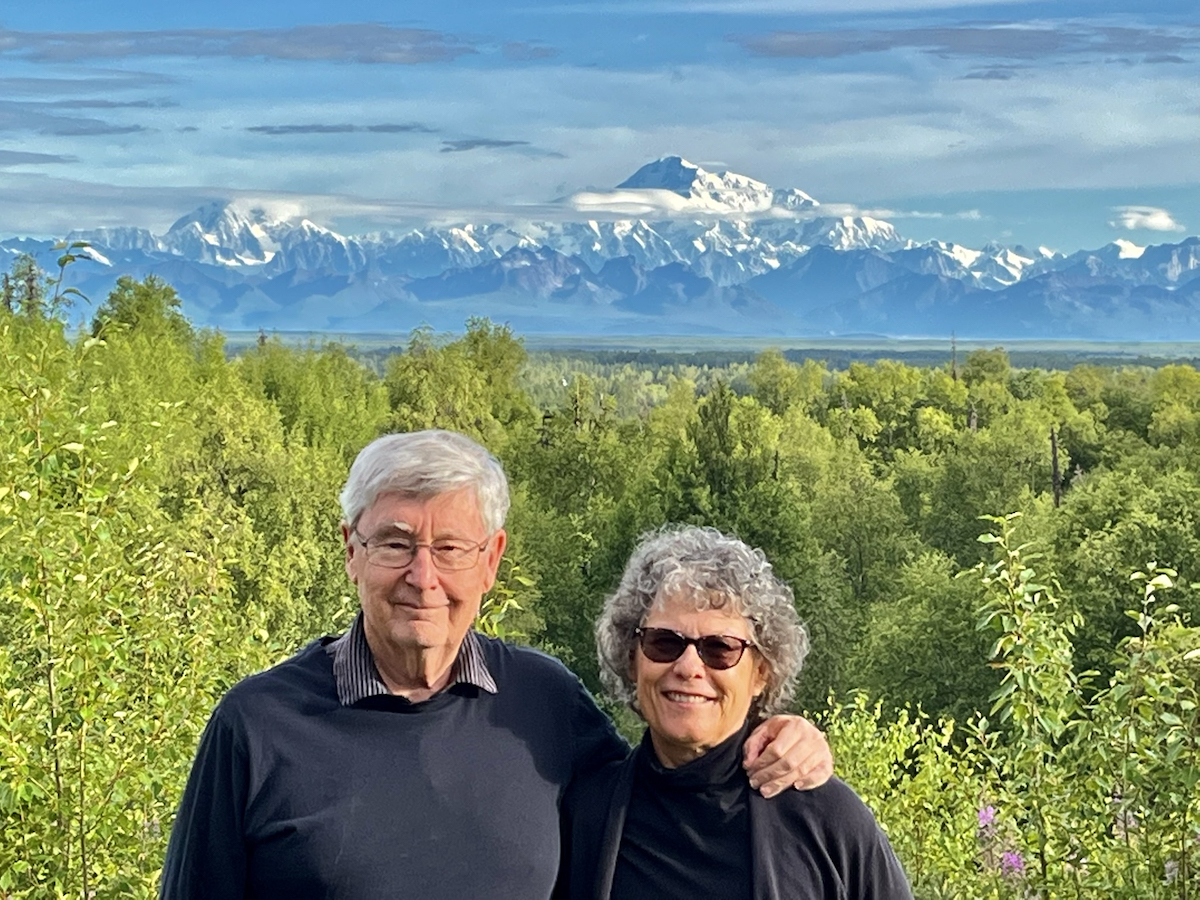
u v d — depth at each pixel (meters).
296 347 91.38
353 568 3.53
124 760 6.22
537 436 60.56
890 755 8.96
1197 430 86.62
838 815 3.42
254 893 3.36
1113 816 6.46
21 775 5.73
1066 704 6.48
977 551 60.03
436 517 3.44
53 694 6.15
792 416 95.94
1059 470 73.44
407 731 3.44
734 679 3.44
